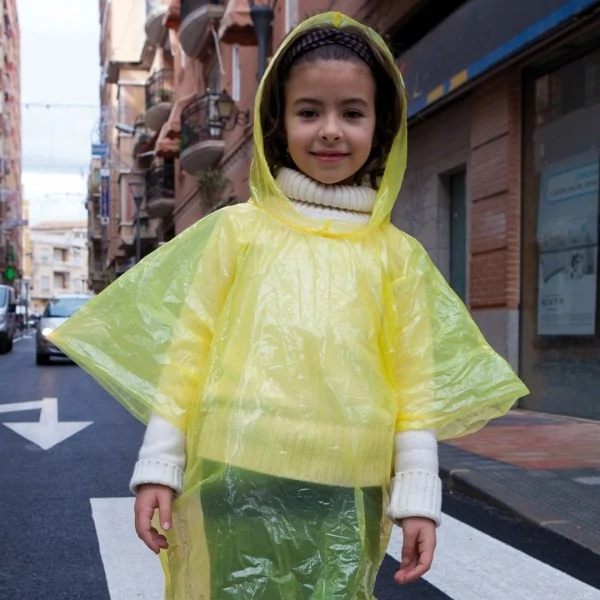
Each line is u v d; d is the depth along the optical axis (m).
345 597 1.53
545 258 8.10
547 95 8.06
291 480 1.52
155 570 3.61
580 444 6.21
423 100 9.71
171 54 30.73
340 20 1.76
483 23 8.23
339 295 1.62
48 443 7.16
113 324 1.67
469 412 1.68
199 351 1.64
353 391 1.56
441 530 4.19
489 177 8.80
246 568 1.53
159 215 31.72
